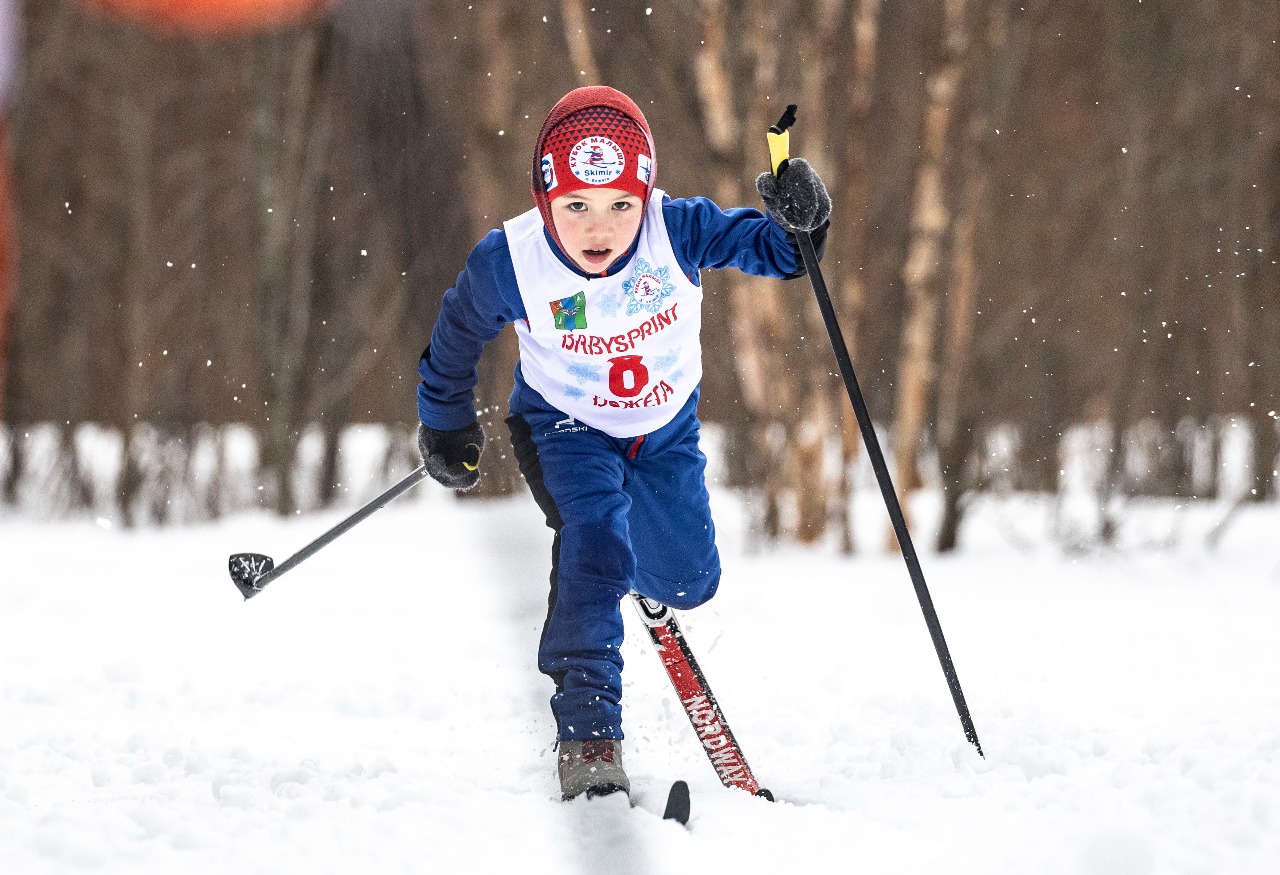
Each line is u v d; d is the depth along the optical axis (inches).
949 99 1770.4
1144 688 717.9
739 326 1786.4
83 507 2598.4
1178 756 513.0
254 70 2393.0
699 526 539.2
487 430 1755.7
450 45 1886.1
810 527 1791.3
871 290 2122.3
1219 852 409.1
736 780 510.6
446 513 1945.1
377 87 1873.8
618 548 501.0
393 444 2501.2
